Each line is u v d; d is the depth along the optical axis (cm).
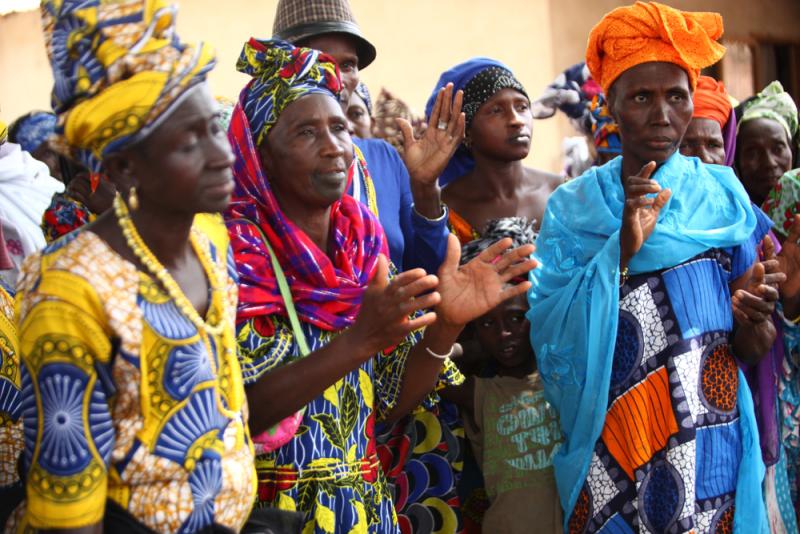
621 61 343
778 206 416
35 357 193
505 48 898
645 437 333
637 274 337
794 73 1027
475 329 390
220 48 817
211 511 208
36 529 195
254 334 267
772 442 371
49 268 197
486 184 434
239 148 278
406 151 329
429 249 338
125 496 202
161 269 206
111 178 207
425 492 353
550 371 352
